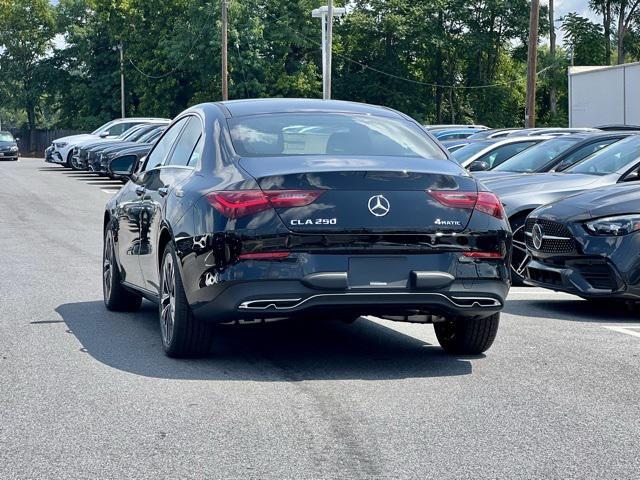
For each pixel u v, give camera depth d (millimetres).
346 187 5750
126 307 8406
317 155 6164
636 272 8234
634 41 75500
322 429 4766
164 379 5816
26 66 87750
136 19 73000
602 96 30562
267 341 7117
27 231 15664
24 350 6672
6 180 30125
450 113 76938
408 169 5898
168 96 71188
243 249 5688
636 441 4617
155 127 30234
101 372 5996
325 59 45844
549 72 75312
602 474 4125
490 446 4512
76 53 82062
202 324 6223
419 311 5914
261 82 68062
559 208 8797
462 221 5910
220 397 5379
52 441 4562
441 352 6754
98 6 73500
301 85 68062
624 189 8766
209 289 5816
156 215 6820
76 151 34250
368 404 5254
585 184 10344
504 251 6055
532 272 9008
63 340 7047
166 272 6480
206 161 6371
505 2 73188
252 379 5832
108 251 8484
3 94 88375
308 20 69250
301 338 7250
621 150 10711
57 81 83562
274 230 5668
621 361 6473
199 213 5945
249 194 5730
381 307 5797
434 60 75500
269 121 6574
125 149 26703
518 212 10320
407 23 72250
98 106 78562
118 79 75562
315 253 5703
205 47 65938
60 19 81000
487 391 5586
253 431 4727
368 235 5727
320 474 4094
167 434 4672
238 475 4078
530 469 4184
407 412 5098
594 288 8406
